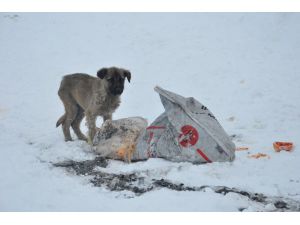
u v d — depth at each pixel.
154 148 3.36
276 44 6.42
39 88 5.73
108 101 3.90
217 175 3.11
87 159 3.50
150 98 5.28
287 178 3.09
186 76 5.85
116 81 3.85
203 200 2.77
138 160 3.43
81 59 6.72
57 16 8.80
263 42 6.54
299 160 3.39
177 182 3.03
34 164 3.38
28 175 3.18
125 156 3.42
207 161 3.27
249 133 4.09
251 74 5.66
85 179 3.16
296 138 3.91
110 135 3.57
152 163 3.28
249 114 4.61
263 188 2.93
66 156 3.56
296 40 6.44
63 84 4.15
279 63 5.87
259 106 4.80
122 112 4.90
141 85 5.66
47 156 3.57
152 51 6.77
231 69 5.88
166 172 3.16
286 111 4.61
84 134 4.31
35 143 3.92
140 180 3.09
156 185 3.02
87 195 2.89
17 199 2.80
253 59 6.09
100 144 3.55
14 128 4.39
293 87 5.19
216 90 5.37
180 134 3.29
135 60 6.52
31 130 4.37
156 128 3.40
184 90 5.45
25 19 8.71
